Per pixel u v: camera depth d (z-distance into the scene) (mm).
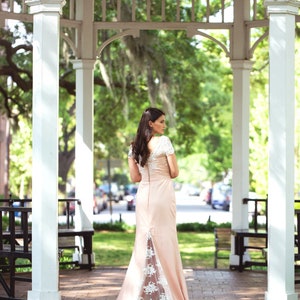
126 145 39156
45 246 8805
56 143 8859
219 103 39844
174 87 24375
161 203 8555
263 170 25234
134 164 8742
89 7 12609
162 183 8586
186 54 25062
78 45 12656
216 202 44375
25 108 22234
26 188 37594
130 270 8641
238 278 11586
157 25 12617
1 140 31047
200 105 29922
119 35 12648
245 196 12727
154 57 20016
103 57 20578
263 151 25234
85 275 11898
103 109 28750
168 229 8586
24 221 9305
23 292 10148
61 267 13227
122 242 22453
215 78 37375
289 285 8727
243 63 12617
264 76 29531
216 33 27125
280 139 8727
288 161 8758
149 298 8508
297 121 22156
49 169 8836
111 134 29828
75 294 10117
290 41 8758
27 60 22344
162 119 8617
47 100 8859
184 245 21953
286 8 8695
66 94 27047
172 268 8547
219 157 47781
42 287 8781
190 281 11266
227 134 45625
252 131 25484
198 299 9766
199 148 47031
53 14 8867
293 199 8805
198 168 64688
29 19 11992
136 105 26641
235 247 12531
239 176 12672
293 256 8789
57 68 8891
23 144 34156
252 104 31938
